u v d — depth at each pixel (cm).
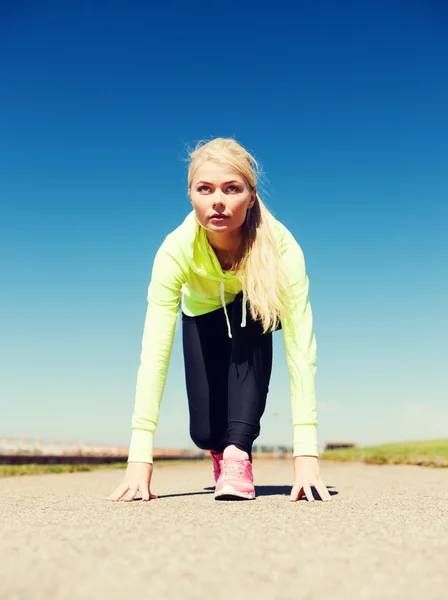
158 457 1702
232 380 320
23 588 123
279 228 322
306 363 311
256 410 315
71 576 132
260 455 1848
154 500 298
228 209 290
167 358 318
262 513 234
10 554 152
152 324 318
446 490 380
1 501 304
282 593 120
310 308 324
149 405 308
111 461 1400
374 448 1653
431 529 193
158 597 117
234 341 324
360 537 177
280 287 309
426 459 980
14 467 849
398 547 162
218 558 148
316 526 198
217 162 288
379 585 126
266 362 323
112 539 172
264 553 154
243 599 116
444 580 129
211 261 315
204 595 119
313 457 303
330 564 142
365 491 369
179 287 324
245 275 316
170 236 323
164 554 152
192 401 356
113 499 295
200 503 278
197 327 352
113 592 120
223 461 307
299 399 308
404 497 318
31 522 210
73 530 189
